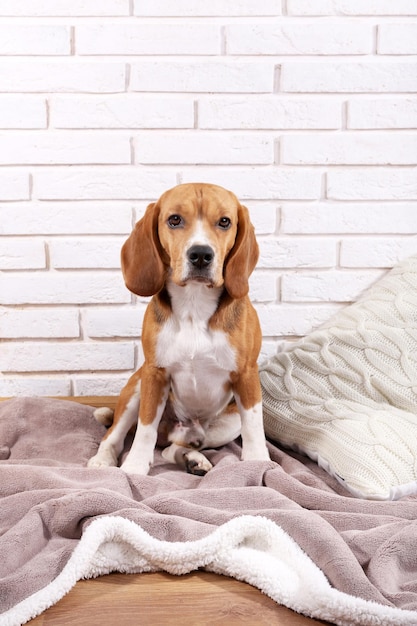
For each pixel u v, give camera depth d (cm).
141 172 220
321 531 133
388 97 219
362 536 136
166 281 179
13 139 216
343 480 167
